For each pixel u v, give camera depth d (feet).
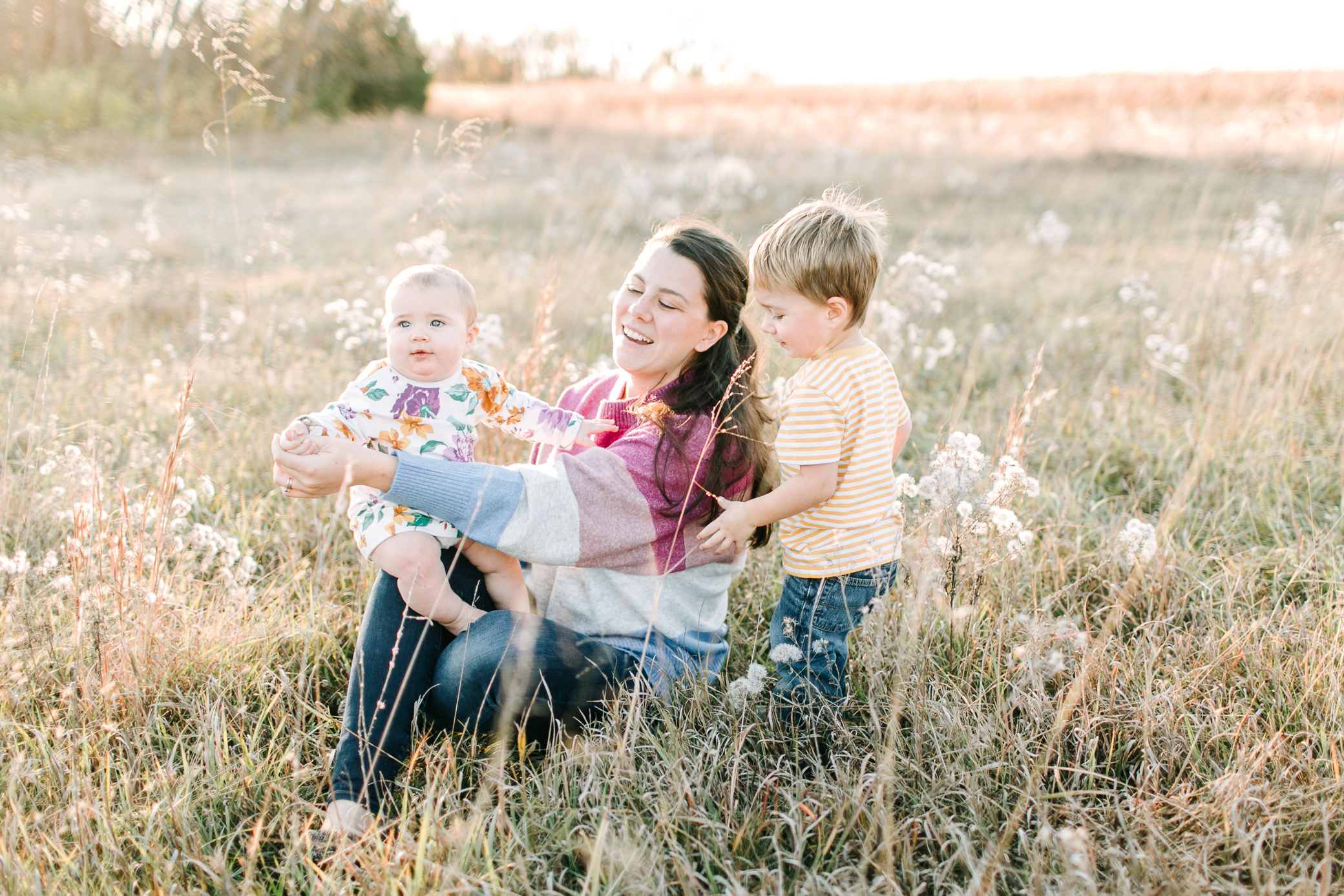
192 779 6.54
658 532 7.23
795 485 7.00
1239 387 13.28
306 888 5.82
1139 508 11.29
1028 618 7.61
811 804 6.40
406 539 6.92
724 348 7.59
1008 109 74.08
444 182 35.99
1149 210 32.53
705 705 7.39
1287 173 30.94
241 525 10.27
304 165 45.70
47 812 6.19
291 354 15.11
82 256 21.52
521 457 10.44
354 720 6.67
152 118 50.62
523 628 6.75
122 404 12.80
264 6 64.80
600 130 63.46
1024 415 9.98
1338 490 11.29
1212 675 7.74
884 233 23.84
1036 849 5.98
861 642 7.98
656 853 5.84
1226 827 6.01
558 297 17.65
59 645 7.67
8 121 45.27
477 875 5.89
